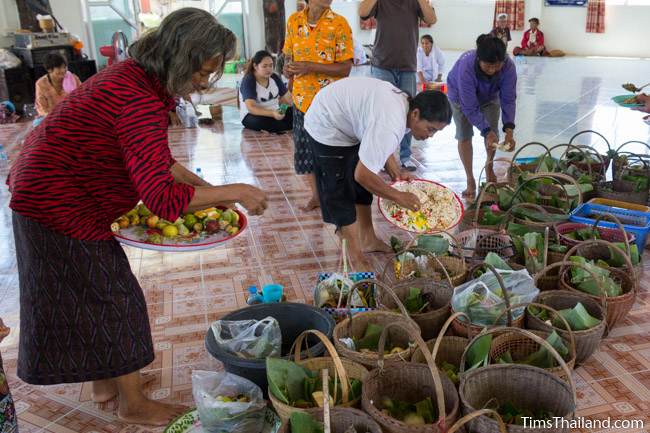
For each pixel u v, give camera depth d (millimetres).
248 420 2004
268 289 2844
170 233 2344
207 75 1846
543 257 2791
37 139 1849
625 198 3576
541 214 3270
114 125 1771
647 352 2559
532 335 1914
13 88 7918
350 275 2846
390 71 5016
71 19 9969
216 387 2076
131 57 1822
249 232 4020
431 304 2617
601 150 6070
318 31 3865
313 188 4348
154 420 2199
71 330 1984
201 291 3229
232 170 5469
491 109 4438
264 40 11984
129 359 2051
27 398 2381
